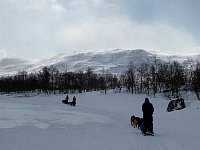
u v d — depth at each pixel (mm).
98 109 56812
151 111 19266
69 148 14727
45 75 150000
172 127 23359
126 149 14289
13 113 40688
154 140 16875
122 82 151625
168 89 108188
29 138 18125
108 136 19062
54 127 24516
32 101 92688
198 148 14320
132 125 26312
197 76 90875
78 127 24828
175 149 14062
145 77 126688
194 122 24844
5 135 19312
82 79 150625
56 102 85250
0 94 146875
